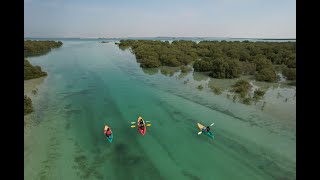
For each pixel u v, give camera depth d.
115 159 21.23
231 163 20.86
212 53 72.56
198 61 58.69
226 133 26.02
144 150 22.72
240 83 43.50
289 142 23.98
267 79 46.62
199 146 23.53
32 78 48.59
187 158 21.55
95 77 50.94
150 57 66.56
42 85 43.81
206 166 20.44
